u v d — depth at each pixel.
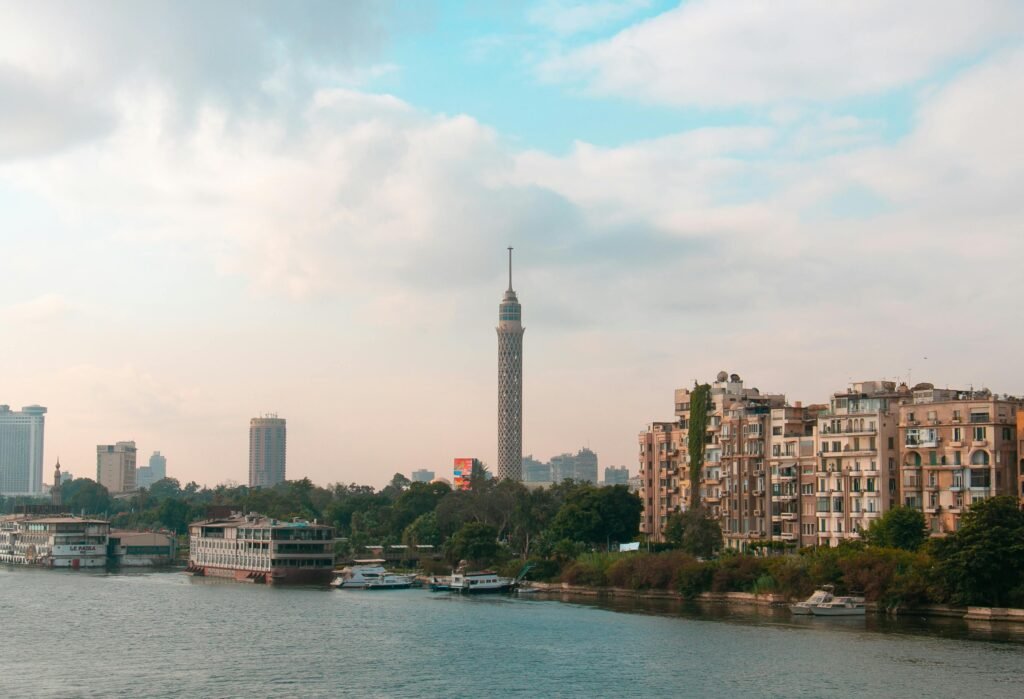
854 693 155.62
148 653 197.75
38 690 165.12
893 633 197.38
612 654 188.62
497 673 175.12
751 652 185.50
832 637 196.38
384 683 168.88
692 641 198.00
